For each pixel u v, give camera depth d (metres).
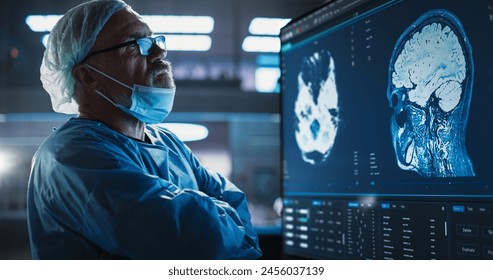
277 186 6.62
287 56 1.38
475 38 0.82
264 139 6.87
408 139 0.96
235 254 1.00
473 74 0.83
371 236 1.05
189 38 6.03
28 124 6.10
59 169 0.96
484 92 0.81
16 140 6.05
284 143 1.39
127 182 0.91
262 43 6.20
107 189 0.90
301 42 1.31
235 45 5.70
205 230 0.91
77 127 1.05
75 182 0.93
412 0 0.96
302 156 1.30
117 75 1.11
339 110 1.16
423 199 0.92
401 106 0.98
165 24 5.67
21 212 5.04
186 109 4.90
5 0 5.31
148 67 1.14
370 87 1.06
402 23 0.98
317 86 1.24
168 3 5.60
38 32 5.65
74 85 1.17
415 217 0.94
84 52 1.11
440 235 0.89
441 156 0.89
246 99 4.96
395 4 1.00
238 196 1.31
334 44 1.18
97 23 1.10
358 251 1.08
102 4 1.12
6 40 5.56
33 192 1.07
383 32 1.03
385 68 1.02
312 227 1.25
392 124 1.00
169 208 0.89
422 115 0.93
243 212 1.29
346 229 1.12
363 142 1.08
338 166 1.16
